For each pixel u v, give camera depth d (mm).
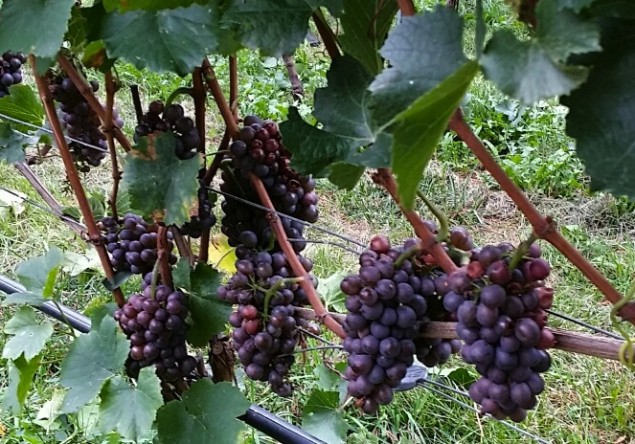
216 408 820
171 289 842
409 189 435
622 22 410
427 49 445
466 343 596
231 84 862
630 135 402
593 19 399
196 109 822
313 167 626
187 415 827
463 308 575
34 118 1060
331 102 627
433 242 608
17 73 1148
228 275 1515
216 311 865
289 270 836
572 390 1605
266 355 797
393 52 449
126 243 891
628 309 509
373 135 607
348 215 2270
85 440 1396
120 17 635
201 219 844
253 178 815
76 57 874
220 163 864
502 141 2756
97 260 1794
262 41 581
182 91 805
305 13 589
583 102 409
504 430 1467
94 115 978
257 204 850
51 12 565
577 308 1851
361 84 621
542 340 568
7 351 1000
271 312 788
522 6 431
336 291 1139
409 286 639
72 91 936
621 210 2354
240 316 793
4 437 1416
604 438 1534
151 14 630
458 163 2602
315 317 804
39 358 1012
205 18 624
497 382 586
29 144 1044
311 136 625
